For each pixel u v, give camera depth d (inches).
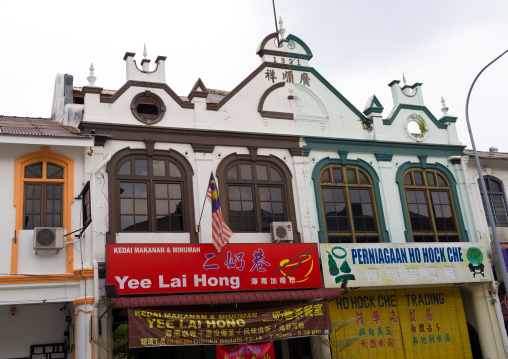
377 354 661.3
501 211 794.8
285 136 682.2
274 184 664.4
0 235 522.3
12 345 573.6
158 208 600.7
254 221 641.0
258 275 591.5
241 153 657.6
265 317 571.2
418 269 674.2
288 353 638.5
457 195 762.2
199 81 663.1
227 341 550.3
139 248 547.8
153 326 522.6
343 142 716.7
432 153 768.3
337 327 587.5
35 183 551.2
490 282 720.3
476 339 738.2
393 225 707.4
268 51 714.2
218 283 571.2
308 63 736.3
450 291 724.0
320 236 662.5
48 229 521.7
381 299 685.3
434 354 687.1
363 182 717.9
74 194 558.6
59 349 586.9
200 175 626.5
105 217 569.6
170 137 626.2
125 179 594.2
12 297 512.4
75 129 613.3
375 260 655.8
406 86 792.3
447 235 739.4
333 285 625.6
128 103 619.2
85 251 545.3
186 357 616.1
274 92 701.9
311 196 676.7
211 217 611.8
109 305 534.6
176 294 554.3
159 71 644.7
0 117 669.3
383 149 738.8
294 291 592.7
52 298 525.0
